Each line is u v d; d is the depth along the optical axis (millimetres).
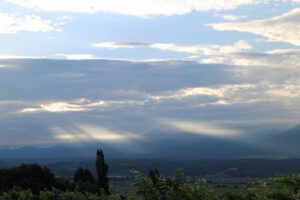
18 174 49188
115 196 10094
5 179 48062
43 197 23734
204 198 8172
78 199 22391
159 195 8633
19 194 25641
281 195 7238
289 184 7191
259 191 7484
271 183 7363
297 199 7141
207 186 8352
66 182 51500
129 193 9430
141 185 8789
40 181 49000
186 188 8344
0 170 50625
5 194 25750
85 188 42375
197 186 8359
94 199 20266
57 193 24047
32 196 24453
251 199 7539
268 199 7336
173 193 8445
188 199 8297
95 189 43250
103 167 49125
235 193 7789
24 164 52219
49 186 47625
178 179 8617
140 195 8859
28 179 48125
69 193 22734
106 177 48656
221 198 7980
